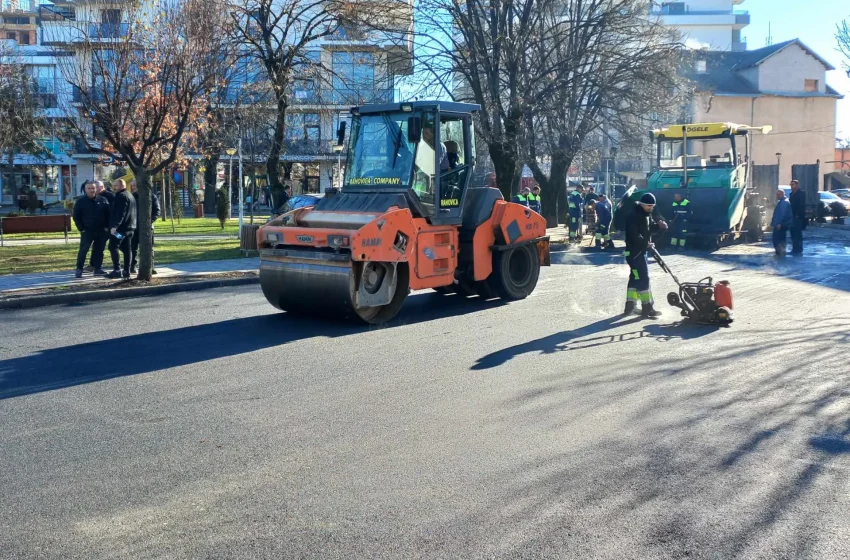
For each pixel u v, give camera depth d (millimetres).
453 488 5148
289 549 4328
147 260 15109
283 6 21844
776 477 5316
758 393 7316
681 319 11188
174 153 14820
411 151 11492
